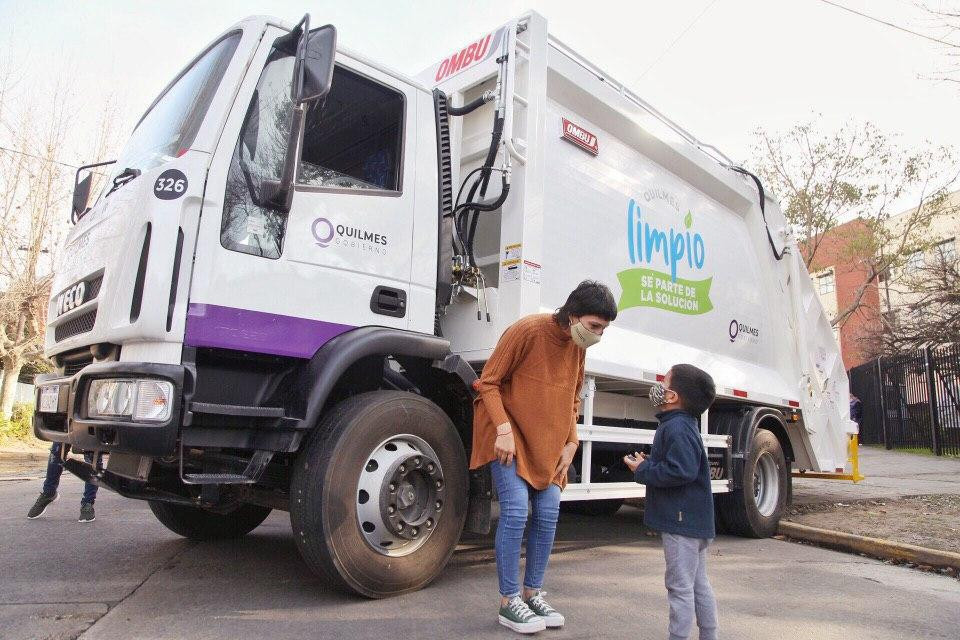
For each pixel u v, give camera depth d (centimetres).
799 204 2070
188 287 327
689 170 675
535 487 337
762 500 676
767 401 703
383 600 367
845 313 2180
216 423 336
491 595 389
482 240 480
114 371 322
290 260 361
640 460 313
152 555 465
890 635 354
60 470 595
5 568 416
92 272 370
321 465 345
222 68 376
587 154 548
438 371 423
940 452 1644
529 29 475
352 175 397
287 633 312
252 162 359
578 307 329
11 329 1388
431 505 388
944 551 530
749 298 739
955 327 1744
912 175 2022
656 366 566
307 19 353
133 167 397
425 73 536
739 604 402
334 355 357
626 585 433
